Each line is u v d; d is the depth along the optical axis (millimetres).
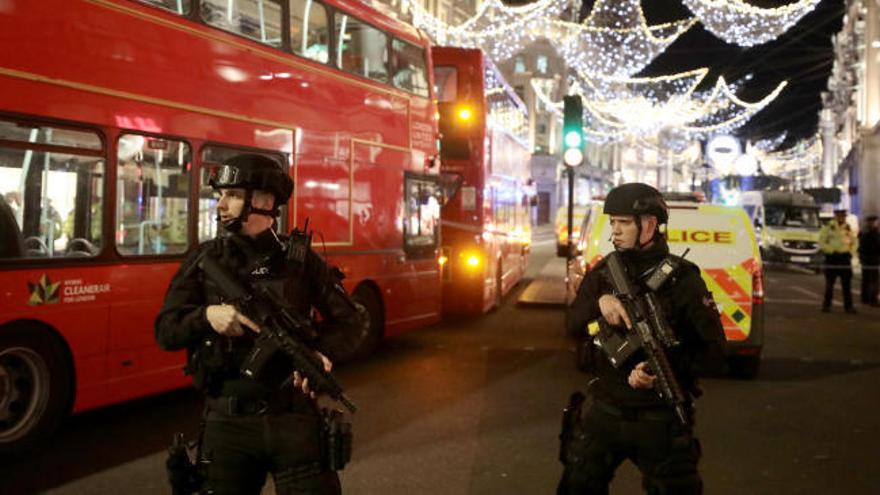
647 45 28375
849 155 52531
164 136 7113
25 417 6074
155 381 7090
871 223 18906
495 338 12688
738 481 5961
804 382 9758
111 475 5875
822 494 5688
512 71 70000
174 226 7273
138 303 6875
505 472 6043
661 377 3383
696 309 3580
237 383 3180
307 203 9094
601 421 3643
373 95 10578
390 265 11023
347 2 10016
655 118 50250
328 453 3238
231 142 7895
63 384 6316
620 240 3678
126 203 6781
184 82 7332
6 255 5863
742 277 9617
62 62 6176
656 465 3555
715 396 8922
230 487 3184
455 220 14461
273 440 3176
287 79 8766
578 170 82625
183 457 3307
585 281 3789
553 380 9461
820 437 7227
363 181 10312
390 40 11086
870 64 45062
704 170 48125
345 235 9891
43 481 5719
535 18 37531
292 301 3254
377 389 8914
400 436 7012
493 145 15773
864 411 8250
